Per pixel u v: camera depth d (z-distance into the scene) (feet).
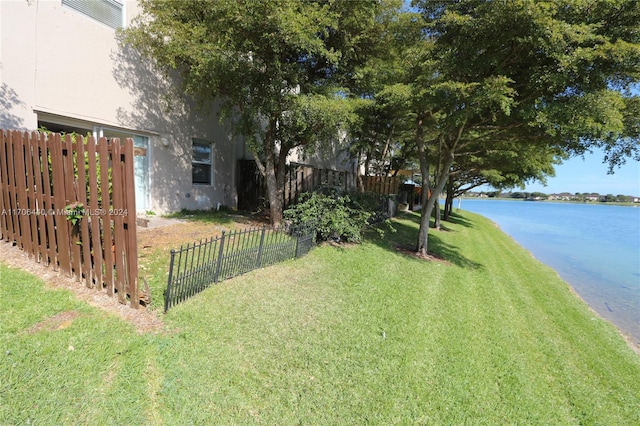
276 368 9.43
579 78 17.60
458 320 15.57
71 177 11.23
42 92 19.02
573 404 10.88
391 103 25.52
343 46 24.44
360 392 9.09
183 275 12.04
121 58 23.41
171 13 20.83
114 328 9.63
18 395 6.89
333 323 12.69
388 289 17.67
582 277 37.93
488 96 18.16
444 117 25.70
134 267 10.59
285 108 22.45
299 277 17.13
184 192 29.84
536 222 119.75
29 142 12.42
